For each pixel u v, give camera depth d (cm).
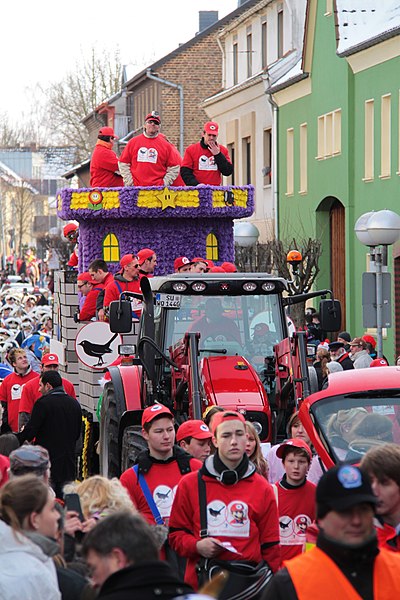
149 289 1708
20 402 1992
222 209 2659
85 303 2377
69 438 1786
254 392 1580
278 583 664
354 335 4297
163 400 1734
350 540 655
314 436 1212
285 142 5066
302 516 1127
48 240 9344
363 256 4250
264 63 5647
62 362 2503
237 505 1007
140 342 1742
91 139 9412
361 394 1232
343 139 4356
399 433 1199
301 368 1577
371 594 655
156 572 628
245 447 1020
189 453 1193
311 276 4100
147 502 1134
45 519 791
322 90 4581
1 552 775
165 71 7250
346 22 4344
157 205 2614
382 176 4034
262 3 5503
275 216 5147
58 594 777
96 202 2611
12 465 1013
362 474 658
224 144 5953
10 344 3198
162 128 7244
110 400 1823
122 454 1673
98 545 655
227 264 2095
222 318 1725
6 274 10200
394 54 3916
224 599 988
